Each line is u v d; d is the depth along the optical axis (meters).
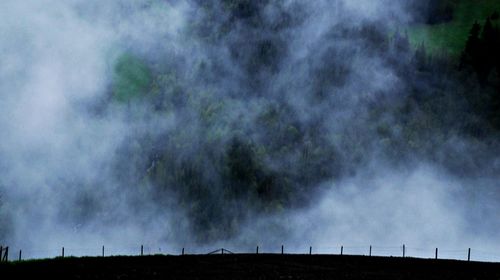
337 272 32.75
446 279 30.48
